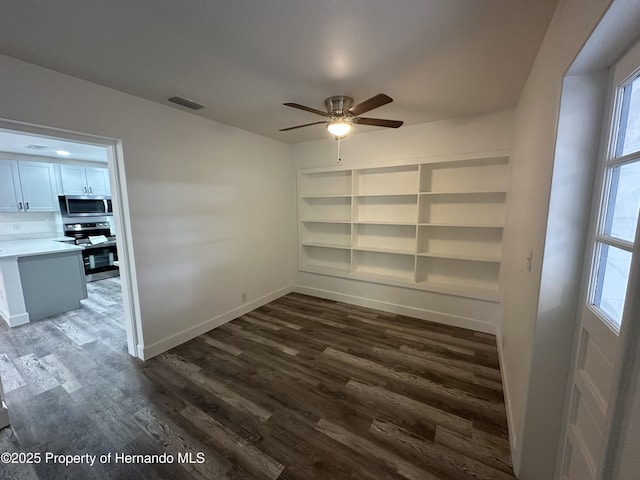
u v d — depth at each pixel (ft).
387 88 7.22
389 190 12.05
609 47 3.01
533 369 4.26
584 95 3.59
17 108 5.75
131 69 6.18
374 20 4.53
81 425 5.91
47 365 8.12
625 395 2.18
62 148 13.21
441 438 5.55
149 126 8.05
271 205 13.01
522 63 5.85
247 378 7.50
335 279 13.44
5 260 10.55
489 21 4.54
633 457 2.10
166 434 5.67
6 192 14.02
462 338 9.67
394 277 12.17
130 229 7.84
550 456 4.36
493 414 6.15
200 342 9.47
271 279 13.39
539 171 4.72
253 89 7.25
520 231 6.41
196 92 7.47
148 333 8.42
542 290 4.08
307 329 10.46
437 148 10.20
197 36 4.97
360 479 4.75
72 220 16.65
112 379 7.45
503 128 9.00
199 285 9.92
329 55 5.64
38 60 5.75
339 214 13.60
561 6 3.89
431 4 4.15
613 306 3.20
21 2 4.00
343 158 12.37
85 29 4.72
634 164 2.89
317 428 5.82
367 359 8.39
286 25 4.66
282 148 13.44
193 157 9.38
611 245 3.18
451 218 10.79
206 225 10.02
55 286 11.94
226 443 5.46
